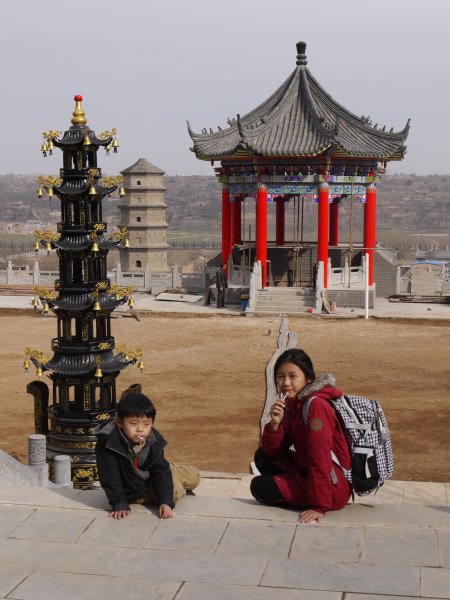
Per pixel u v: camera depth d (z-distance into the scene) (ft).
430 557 25.82
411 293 192.03
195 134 179.73
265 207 171.01
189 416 88.38
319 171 169.68
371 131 177.68
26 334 142.41
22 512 29.45
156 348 129.18
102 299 63.52
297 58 185.68
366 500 51.72
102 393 63.77
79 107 63.31
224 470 69.41
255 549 26.50
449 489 59.93
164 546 26.76
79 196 63.21
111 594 23.88
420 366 114.21
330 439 28.25
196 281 206.39
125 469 29.43
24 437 80.38
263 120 176.35
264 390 100.78
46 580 24.68
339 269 173.68
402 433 80.59
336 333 142.51
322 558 25.85
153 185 317.83
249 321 156.04
